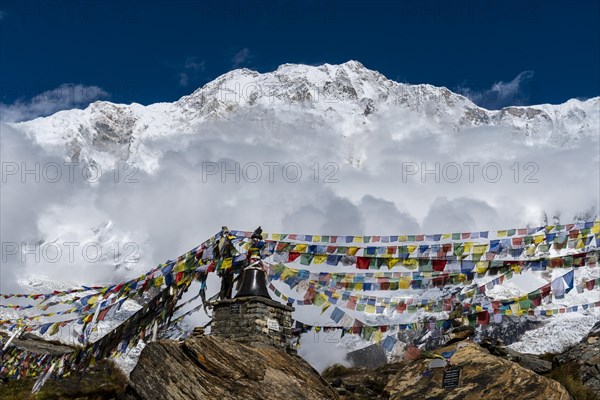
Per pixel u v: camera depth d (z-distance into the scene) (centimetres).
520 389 2580
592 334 3098
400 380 2875
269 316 3073
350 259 3100
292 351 3155
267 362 2897
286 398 2783
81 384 3772
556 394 2536
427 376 2816
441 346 3019
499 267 2827
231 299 3091
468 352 2830
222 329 3069
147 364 2900
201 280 3375
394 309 3027
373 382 3378
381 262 3028
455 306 2952
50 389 3691
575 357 3002
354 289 3105
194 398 2764
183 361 2855
